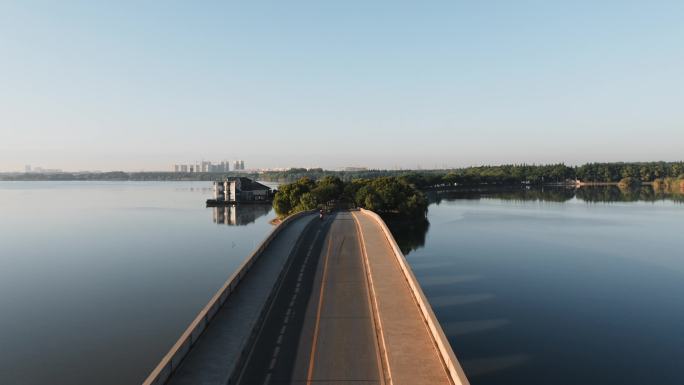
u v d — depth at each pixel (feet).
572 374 132.77
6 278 259.80
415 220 447.01
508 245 323.98
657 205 625.82
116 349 158.92
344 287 148.66
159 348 159.63
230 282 136.98
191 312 197.67
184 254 329.72
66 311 199.93
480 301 196.13
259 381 90.43
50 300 216.74
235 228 475.31
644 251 302.25
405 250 305.94
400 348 101.09
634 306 191.93
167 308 203.41
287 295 141.08
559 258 280.51
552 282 226.58
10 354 155.12
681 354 146.10
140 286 240.73
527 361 140.36
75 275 266.36
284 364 96.94
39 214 619.26
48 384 134.82
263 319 121.39
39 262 303.48
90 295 224.74
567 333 162.30
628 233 376.89
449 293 207.41
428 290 212.23
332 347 104.58
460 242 336.49
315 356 100.32
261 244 193.06
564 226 419.54
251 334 110.93
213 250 345.72
